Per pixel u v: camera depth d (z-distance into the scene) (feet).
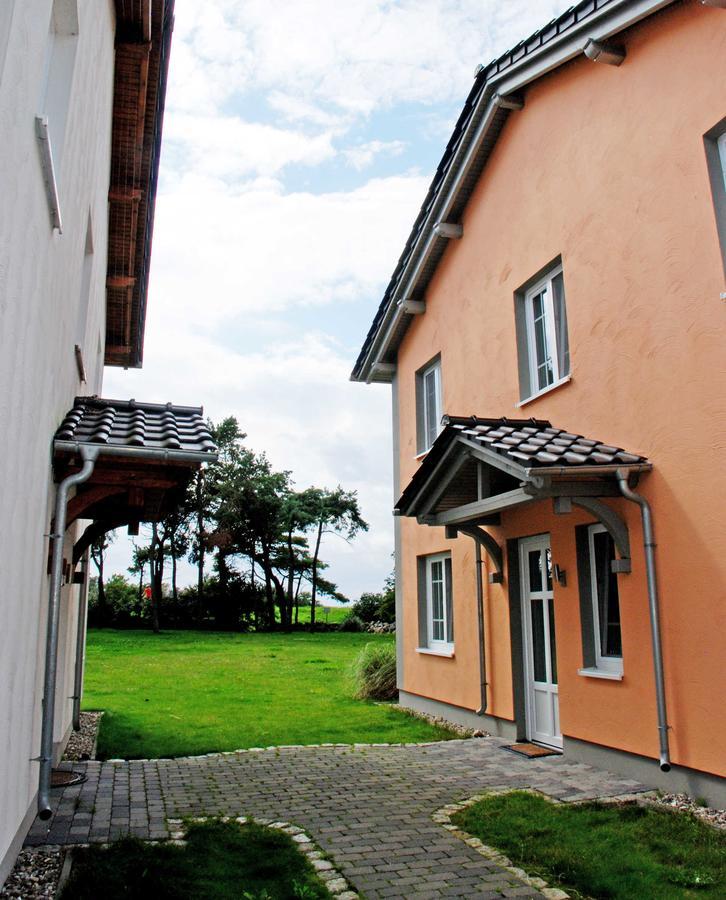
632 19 23.21
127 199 36.91
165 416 22.85
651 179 23.11
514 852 16.56
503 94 30.73
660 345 22.31
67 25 16.69
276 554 152.46
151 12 28.35
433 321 40.60
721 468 19.75
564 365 28.84
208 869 15.48
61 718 26.58
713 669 19.63
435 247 38.91
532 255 30.19
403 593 42.93
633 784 22.15
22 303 12.48
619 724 23.39
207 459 19.76
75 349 21.75
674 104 22.29
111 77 28.60
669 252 22.12
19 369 12.58
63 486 18.30
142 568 150.82
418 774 24.35
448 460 28.19
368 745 29.63
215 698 44.06
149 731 33.14
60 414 19.65
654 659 21.44
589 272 26.09
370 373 47.91
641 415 23.02
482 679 32.50
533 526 29.12
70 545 26.55
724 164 20.75
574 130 27.48
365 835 17.89
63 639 25.91
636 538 22.81
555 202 28.58
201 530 143.74
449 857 16.37
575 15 25.43
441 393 40.55
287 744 30.27
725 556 19.47
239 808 20.33
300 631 143.54
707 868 15.23
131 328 48.52
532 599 30.01
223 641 103.24
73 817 19.26
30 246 12.80
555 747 27.86
